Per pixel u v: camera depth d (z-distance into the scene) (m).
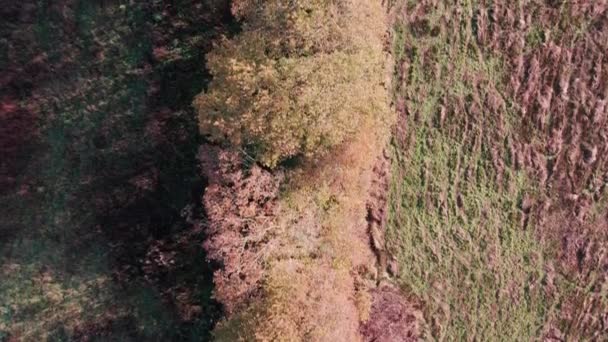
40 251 17.19
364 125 15.66
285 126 14.23
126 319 17.58
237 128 14.45
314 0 14.06
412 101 18.09
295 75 13.94
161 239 17.28
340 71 14.31
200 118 14.80
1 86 16.45
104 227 17.20
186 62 16.91
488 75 18.14
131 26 16.70
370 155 16.66
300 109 14.12
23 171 16.84
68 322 17.39
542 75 18.22
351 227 17.05
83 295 17.41
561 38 18.09
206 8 16.69
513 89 18.22
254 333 14.62
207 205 15.13
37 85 16.64
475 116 18.22
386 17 17.67
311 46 14.34
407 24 17.81
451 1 17.83
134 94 16.92
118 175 17.11
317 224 15.93
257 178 15.02
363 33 14.91
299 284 14.99
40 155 16.89
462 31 17.95
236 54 14.26
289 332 14.40
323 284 15.38
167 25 16.72
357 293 17.30
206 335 17.81
